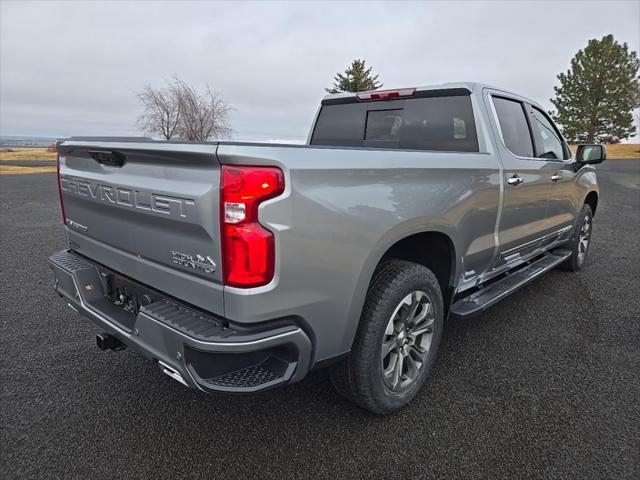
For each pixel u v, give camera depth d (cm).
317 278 197
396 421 253
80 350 334
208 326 189
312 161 190
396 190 230
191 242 194
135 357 324
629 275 537
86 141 251
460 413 260
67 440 234
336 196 200
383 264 248
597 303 441
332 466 218
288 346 195
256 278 179
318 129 437
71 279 262
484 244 316
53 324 379
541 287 489
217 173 178
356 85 4588
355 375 235
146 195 208
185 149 184
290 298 190
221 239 180
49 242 696
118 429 244
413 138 361
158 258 215
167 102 3794
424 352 271
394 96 368
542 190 389
